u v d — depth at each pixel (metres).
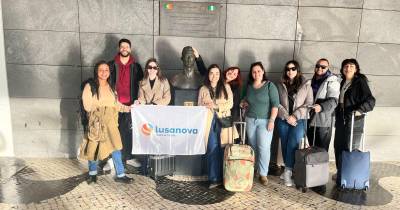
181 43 6.09
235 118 5.56
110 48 6.04
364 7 6.18
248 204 4.77
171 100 5.45
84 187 5.15
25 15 5.87
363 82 5.10
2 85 6.09
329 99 5.12
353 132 5.29
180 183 5.38
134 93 5.57
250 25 6.11
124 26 5.98
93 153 4.96
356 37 6.28
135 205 4.65
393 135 6.57
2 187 5.09
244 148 5.02
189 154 5.31
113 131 5.08
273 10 6.10
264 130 5.25
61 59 6.04
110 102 5.05
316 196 5.07
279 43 6.21
